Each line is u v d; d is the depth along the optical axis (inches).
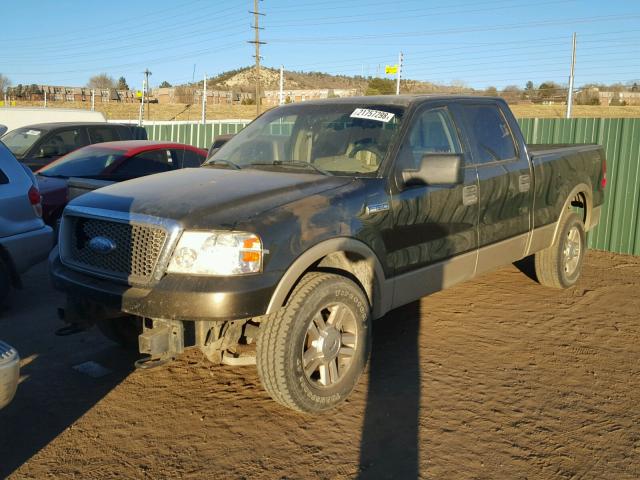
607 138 351.3
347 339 155.3
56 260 162.9
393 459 133.3
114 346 198.8
